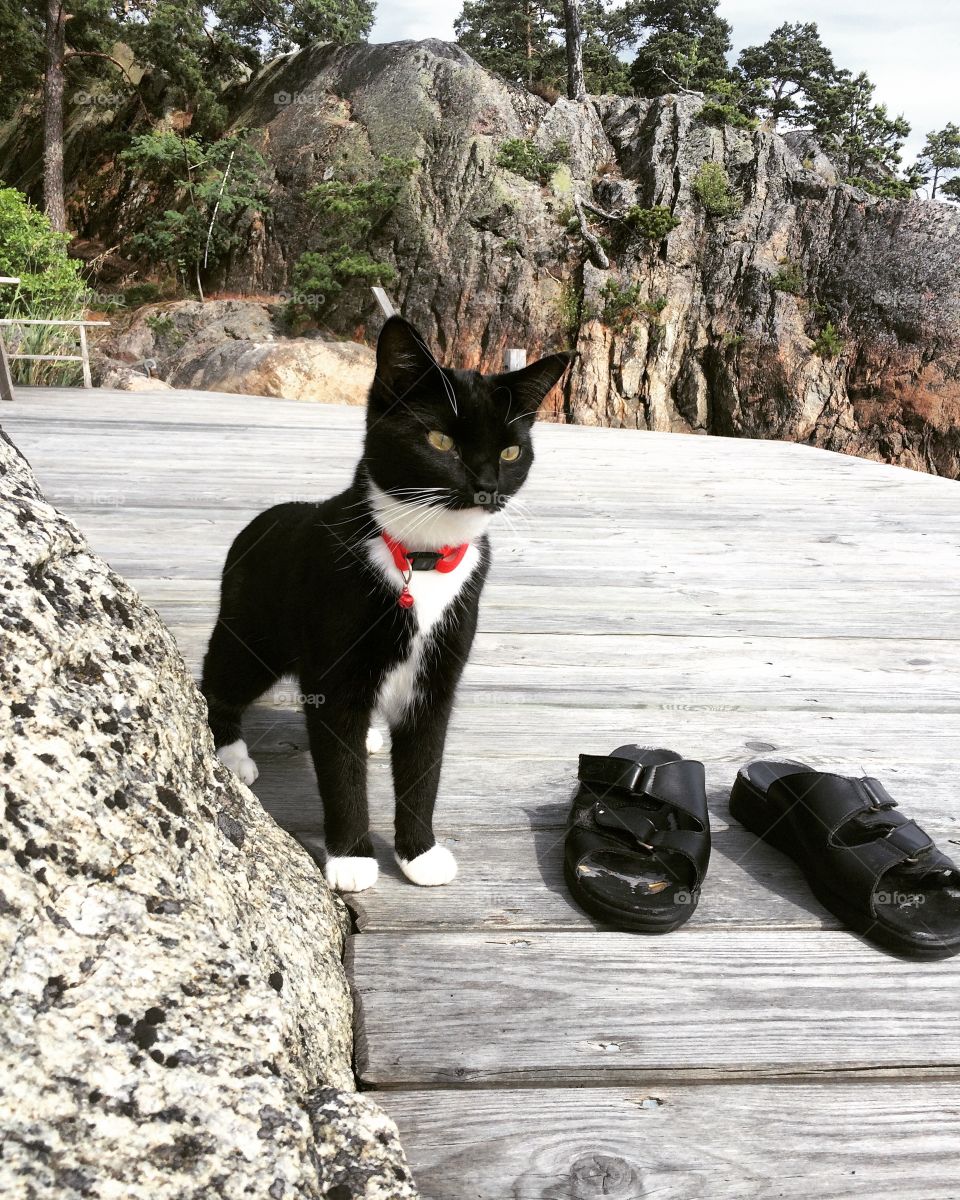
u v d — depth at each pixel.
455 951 1.48
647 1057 1.27
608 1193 1.06
